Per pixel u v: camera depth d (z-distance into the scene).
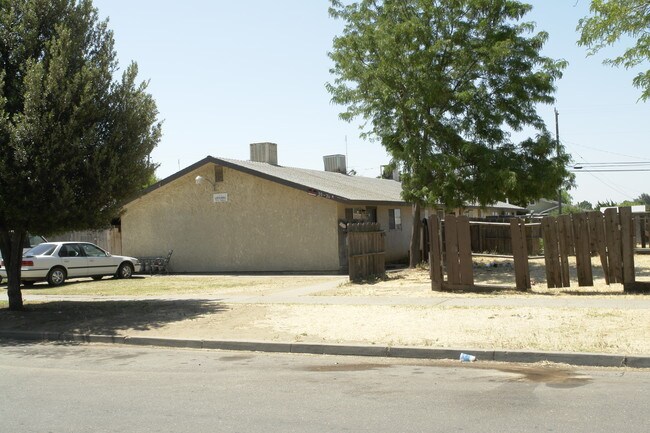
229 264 24.88
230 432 5.45
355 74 20.41
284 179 22.75
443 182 19.23
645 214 27.22
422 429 5.38
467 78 19.72
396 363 8.50
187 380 7.68
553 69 19.52
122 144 13.67
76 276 22.03
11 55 12.79
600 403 6.07
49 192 12.52
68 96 12.44
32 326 12.27
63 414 6.20
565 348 8.32
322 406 6.23
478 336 9.34
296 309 12.73
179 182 26.00
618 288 13.65
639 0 10.32
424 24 19.25
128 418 5.98
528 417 5.65
